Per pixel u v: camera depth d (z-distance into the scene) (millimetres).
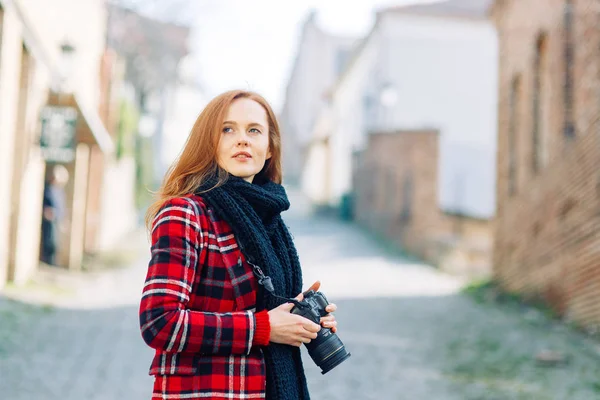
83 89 15617
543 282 11383
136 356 7656
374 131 27438
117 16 22047
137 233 22719
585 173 9047
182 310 2051
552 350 8070
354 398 6363
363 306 12445
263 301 2193
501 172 14750
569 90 10328
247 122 2346
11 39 9836
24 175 11172
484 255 19141
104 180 17234
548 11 11188
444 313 11711
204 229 2174
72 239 14195
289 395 2162
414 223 22547
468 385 6801
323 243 24172
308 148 45875
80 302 11039
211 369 2105
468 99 31031
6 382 6246
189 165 2307
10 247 10992
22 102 10969
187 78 32625
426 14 30844
